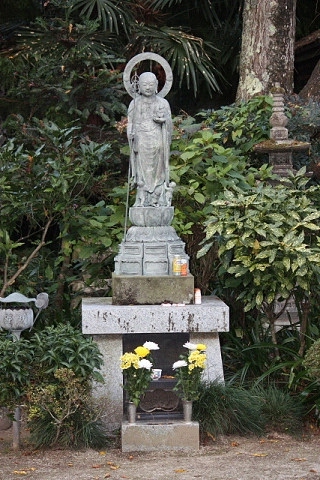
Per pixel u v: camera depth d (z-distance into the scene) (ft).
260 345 25.91
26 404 22.45
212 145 29.78
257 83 38.88
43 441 22.68
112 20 38.42
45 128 29.27
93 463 21.53
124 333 24.00
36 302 24.97
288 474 20.20
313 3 46.93
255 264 24.94
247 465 21.07
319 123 34.12
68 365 22.26
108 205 29.89
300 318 26.89
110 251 29.60
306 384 25.55
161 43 39.68
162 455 22.21
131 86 25.63
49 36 36.14
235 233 25.54
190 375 22.56
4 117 39.04
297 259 24.49
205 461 21.54
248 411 23.81
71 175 27.35
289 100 36.04
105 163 31.73
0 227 29.30
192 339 24.54
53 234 37.04
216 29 44.80
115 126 34.12
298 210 25.81
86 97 35.37
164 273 25.02
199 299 24.95
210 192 29.50
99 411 22.88
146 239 25.20
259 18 38.96
